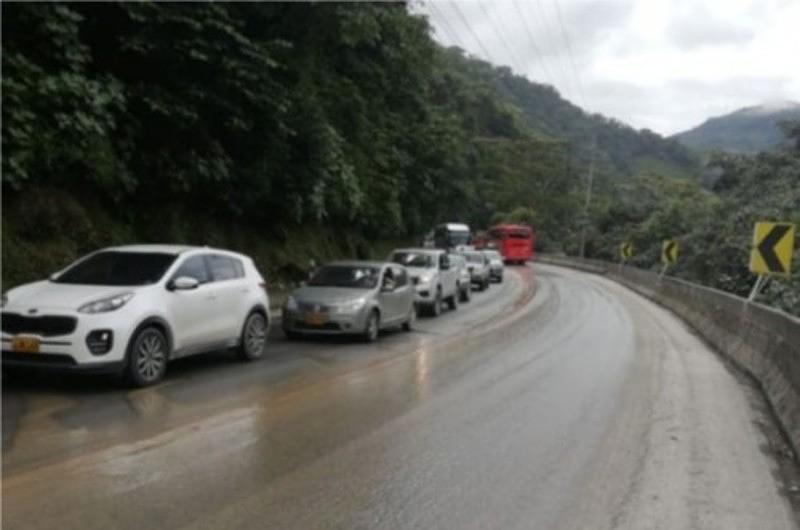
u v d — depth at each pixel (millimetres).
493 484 6766
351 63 34969
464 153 56062
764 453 8250
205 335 11492
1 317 9641
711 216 39344
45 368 9531
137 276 10852
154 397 9508
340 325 15438
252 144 21359
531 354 14734
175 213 20078
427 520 5875
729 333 16812
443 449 7809
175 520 5590
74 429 7848
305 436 8055
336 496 6297
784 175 38625
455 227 53219
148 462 6875
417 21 37500
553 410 9828
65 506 5742
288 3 22047
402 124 44062
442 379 11750
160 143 18500
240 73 17828
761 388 12117
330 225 33250
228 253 12656
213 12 17391
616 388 11539
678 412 10078
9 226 14555
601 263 56406
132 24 16672
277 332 16875
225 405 9258
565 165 97375
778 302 20938
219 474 6668
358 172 34438
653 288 34375
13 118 13555
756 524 6086
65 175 16141
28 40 14602
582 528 5828
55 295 9898
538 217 92125
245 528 5523
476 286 34094
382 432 8367
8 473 6422
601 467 7414
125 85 17000
